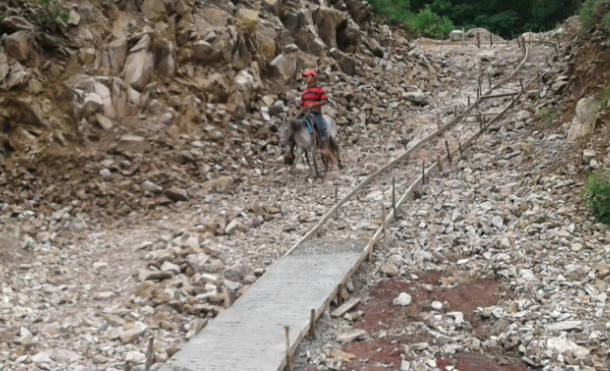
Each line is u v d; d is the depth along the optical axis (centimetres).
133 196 1133
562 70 1689
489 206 991
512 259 817
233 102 1511
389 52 2394
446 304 728
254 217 1068
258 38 1773
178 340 688
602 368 578
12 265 862
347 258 841
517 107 1603
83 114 1243
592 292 707
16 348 645
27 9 1315
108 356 651
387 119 1756
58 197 1088
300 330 648
